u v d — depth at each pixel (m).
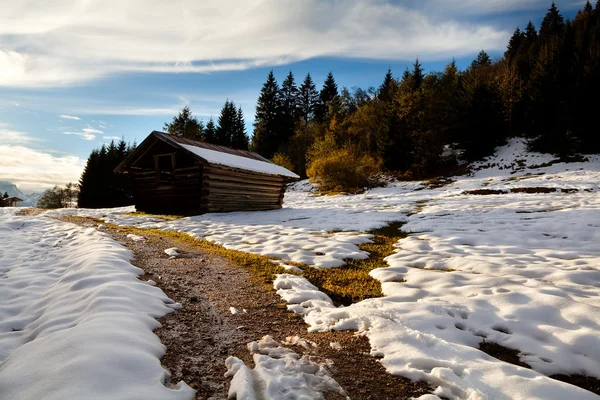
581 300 4.16
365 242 8.78
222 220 13.12
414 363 2.93
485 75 45.97
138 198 17.22
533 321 3.68
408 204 16.97
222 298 4.74
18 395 2.17
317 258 7.07
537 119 33.09
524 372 2.72
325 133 46.62
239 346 3.35
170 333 3.51
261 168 17.81
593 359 2.94
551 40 44.84
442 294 4.68
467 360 2.93
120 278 4.75
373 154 38.66
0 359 2.93
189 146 15.43
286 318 4.14
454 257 6.64
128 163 16.58
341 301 5.01
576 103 29.31
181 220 13.09
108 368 2.42
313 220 12.73
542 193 16.73
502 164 29.73
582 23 53.03
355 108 51.78
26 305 4.18
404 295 4.73
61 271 5.52
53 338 2.93
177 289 4.98
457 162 33.84
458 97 39.28
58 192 58.00
